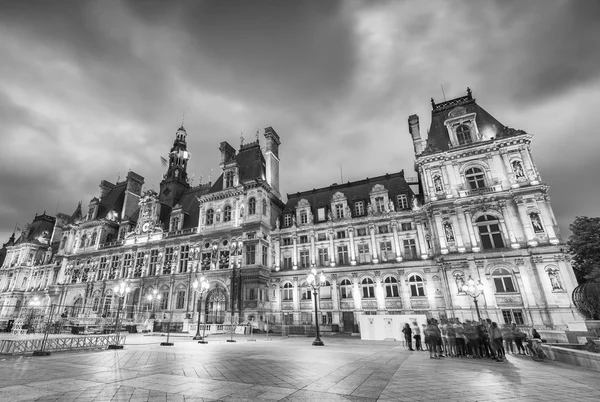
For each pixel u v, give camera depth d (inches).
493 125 1497.3
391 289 1460.4
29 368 469.1
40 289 2559.1
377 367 488.1
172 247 1998.0
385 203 1633.9
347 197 1787.6
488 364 534.0
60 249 2568.9
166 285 1879.9
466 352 661.3
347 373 433.7
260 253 1685.5
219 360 558.6
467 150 1421.0
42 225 3068.4
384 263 1499.8
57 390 330.0
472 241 1291.8
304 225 1737.2
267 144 2197.3
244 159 2123.5
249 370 456.1
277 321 1612.9
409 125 1847.9
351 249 1590.8
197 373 431.8
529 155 1317.7
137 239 2169.0
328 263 1627.7
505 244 1259.2
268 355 634.2
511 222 1268.5
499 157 1374.3
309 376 411.5
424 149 1637.6
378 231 1579.7
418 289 1413.6
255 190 1843.0
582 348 608.7
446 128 1610.5
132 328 1493.6
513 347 742.5
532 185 1261.1
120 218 2529.5
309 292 1617.9
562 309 1095.6
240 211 1860.2
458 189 1395.2
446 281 1277.1
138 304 1913.1
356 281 1528.1
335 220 1681.8
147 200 2241.6
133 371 446.6
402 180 1711.4
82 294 2233.0
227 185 1983.3
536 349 599.2
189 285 1807.3
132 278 2025.1
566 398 299.0
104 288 2121.1
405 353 693.9
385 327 1072.8
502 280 1215.6
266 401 289.1
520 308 1151.6
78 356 613.0
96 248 2338.8
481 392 323.9
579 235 1363.2
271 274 1721.2
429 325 651.5
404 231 1526.8
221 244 1834.4
